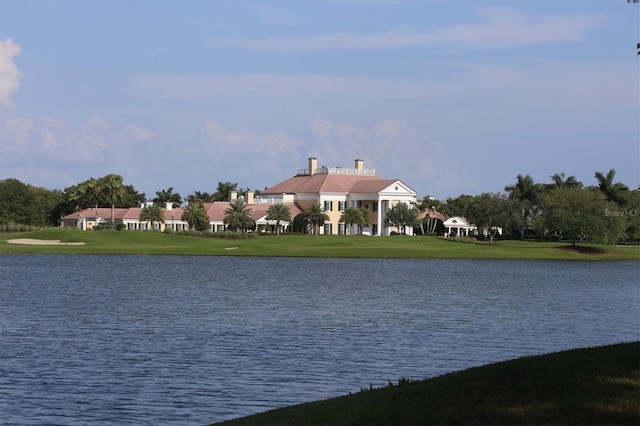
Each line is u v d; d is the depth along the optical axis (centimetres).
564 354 2870
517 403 2455
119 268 13088
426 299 8825
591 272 14400
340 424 2467
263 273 12438
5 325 6262
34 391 3978
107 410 3634
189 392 3984
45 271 12281
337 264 14888
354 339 5697
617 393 2458
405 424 2400
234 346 5331
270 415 2773
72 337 5672
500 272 13812
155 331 6006
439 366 4731
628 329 6588
